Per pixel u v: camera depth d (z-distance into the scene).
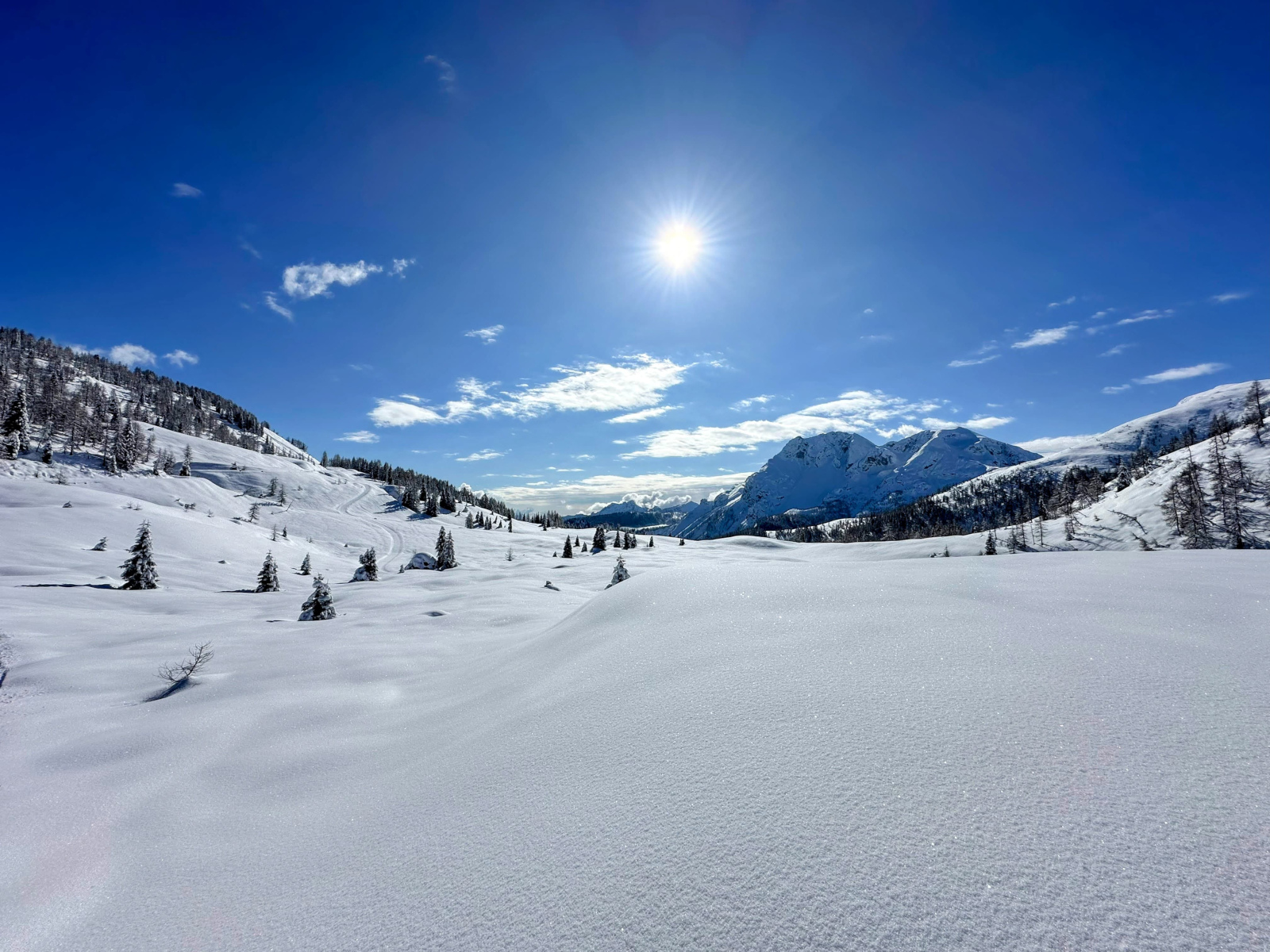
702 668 4.50
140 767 5.97
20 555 32.50
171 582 34.38
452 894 2.43
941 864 1.91
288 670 10.87
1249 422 67.50
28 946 2.86
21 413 82.25
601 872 2.27
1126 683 3.15
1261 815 1.90
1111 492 77.56
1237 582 6.16
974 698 3.14
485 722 5.30
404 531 100.00
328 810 4.13
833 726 3.05
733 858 2.14
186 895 3.16
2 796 5.46
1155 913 1.57
